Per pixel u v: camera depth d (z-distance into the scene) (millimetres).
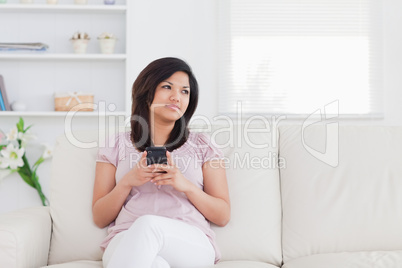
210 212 1817
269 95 3869
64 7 3566
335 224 1917
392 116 3918
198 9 3830
